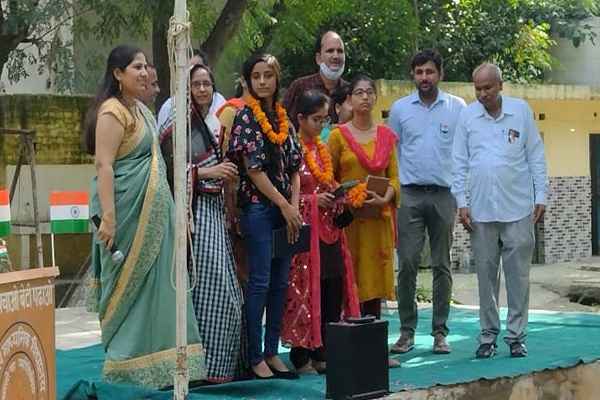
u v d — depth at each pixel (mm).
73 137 13312
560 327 8234
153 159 5406
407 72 15719
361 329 5367
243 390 5516
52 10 10969
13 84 14656
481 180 6711
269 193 5633
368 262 6371
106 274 5344
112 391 5227
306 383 5719
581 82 17891
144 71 5414
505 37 16688
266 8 14117
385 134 6484
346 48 15562
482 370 6246
